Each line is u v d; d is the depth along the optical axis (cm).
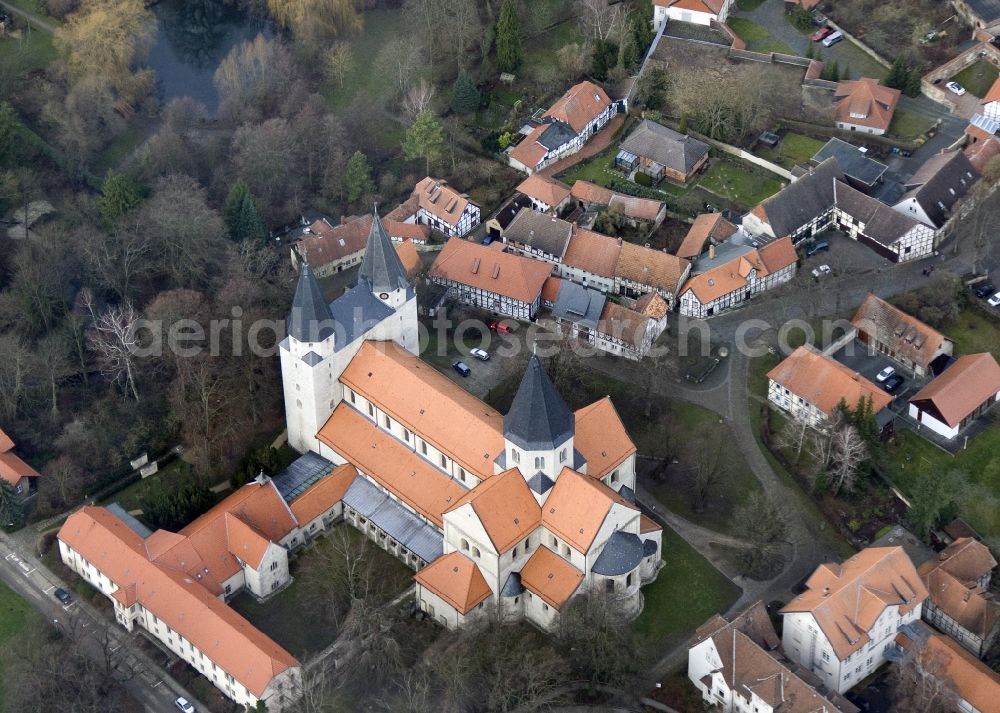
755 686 19025
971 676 19362
